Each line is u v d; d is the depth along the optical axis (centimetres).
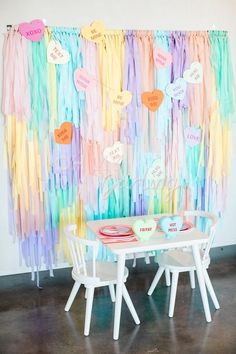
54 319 262
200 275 254
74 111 293
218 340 237
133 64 299
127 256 343
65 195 304
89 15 295
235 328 249
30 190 295
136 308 274
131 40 298
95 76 292
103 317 264
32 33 277
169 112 315
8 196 300
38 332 247
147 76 304
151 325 253
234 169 358
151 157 317
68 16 291
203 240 248
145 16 309
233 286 306
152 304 280
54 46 281
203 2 322
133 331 247
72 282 316
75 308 276
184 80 313
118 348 230
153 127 311
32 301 287
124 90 299
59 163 297
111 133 303
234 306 276
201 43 315
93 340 238
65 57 285
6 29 279
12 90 279
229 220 368
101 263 270
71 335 244
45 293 299
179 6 316
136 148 312
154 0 309
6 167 298
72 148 298
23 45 277
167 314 266
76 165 301
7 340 239
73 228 265
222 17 329
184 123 321
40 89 283
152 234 251
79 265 261
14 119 284
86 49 288
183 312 269
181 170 327
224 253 370
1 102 286
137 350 228
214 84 323
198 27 324
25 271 320
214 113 326
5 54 277
